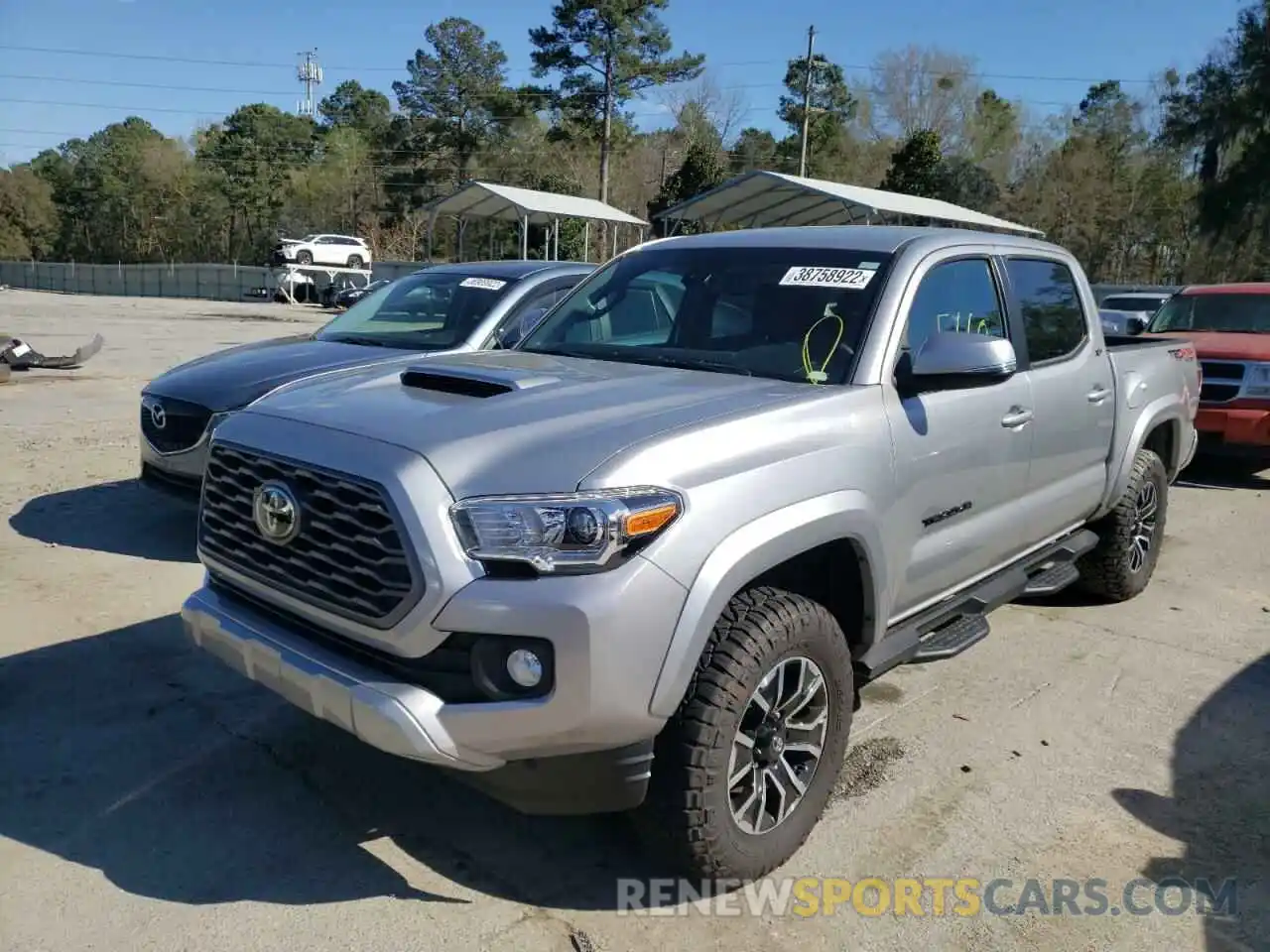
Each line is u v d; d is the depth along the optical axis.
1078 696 4.61
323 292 42.81
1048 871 3.26
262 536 3.00
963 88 65.06
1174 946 2.92
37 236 91.69
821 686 3.17
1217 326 10.17
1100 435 5.04
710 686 2.81
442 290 7.16
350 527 2.76
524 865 3.19
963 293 4.12
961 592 4.19
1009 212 57.56
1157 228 56.50
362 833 3.34
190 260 88.38
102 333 23.53
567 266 7.29
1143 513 5.80
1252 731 4.30
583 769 2.70
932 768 3.91
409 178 73.25
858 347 3.55
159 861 3.16
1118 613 5.79
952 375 3.56
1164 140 50.66
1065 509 4.82
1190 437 6.39
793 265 4.01
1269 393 8.77
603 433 2.83
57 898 2.96
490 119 70.19
